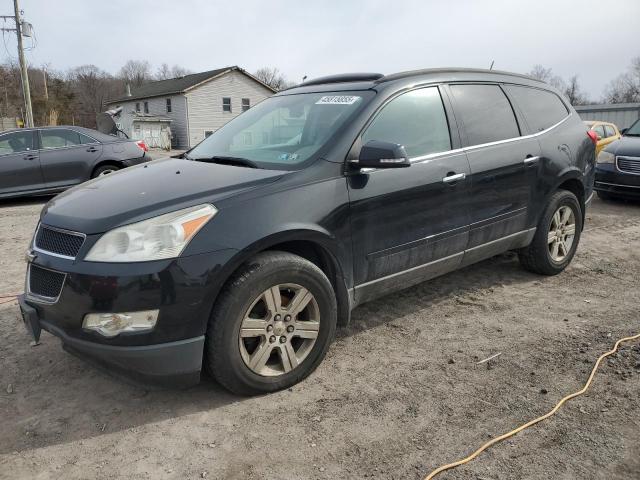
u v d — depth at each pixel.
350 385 3.14
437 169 3.76
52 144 10.19
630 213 8.36
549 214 4.79
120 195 3.05
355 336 3.81
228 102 45.00
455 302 4.45
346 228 3.26
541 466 2.40
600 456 2.46
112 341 2.61
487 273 5.19
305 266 3.03
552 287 4.80
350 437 2.65
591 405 2.87
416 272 3.80
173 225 2.68
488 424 2.73
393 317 4.14
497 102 4.46
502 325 3.97
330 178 3.21
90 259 2.66
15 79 56.22
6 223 8.16
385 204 3.45
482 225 4.17
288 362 3.07
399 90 3.73
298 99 4.06
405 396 3.01
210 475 2.40
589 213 8.39
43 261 2.85
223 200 2.85
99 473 2.42
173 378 2.74
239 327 2.84
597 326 3.91
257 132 3.93
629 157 8.59
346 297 3.36
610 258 5.75
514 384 3.12
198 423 2.79
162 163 3.84
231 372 2.86
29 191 9.96
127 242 2.65
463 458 2.47
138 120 42.72
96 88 76.38
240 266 2.86
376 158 3.11
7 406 2.98
